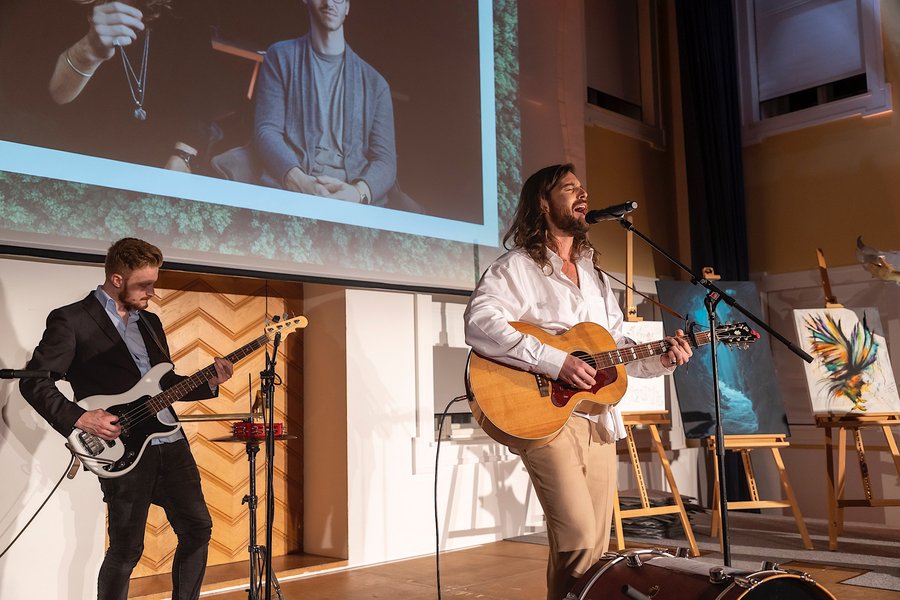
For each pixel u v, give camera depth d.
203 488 4.20
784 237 6.12
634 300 6.19
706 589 1.80
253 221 3.89
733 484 5.86
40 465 3.25
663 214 6.59
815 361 4.61
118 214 3.44
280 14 4.13
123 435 2.61
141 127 3.55
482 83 5.14
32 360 2.54
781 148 6.19
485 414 2.42
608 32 6.49
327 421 4.46
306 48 4.21
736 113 6.34
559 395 2.45
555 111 5.61
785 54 6.27
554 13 5.74
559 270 2.62
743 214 6.23
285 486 4.51
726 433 4.63
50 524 3.25
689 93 6.39
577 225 2.63
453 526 4.70
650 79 6.70
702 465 6.31
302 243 4.07
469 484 4.81
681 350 2.63
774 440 4.62
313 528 4.48
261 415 3.22
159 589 3.68
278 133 4.04
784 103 6.25
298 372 4.64
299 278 4.03
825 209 5.91
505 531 4.97
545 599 3.40
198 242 3.68
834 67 5.99
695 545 4.23
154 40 3.64
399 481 4.49
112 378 2.64
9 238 3.14
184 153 3.68
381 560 4.36
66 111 3.34
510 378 2.47
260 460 4.40
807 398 5.88
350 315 4.41
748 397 4.77
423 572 4.05
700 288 5.09
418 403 4.62
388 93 4.58
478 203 4.99
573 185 2.64
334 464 4.39
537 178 2.68
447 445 4.77
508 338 2.40
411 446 4.58
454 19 5.03
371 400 4.43
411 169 4.64
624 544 4.61
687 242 6.57
